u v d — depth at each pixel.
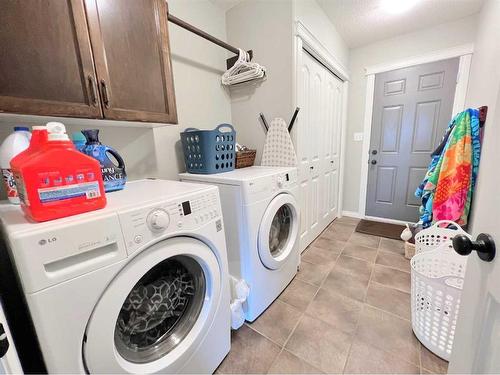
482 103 1.66
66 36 0.77
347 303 1.50
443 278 1.02
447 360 1.08
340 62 2.51
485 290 0.50
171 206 0.78
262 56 1.80
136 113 1.01
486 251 0.48
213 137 1.46
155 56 1.07
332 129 2.63
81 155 0.62
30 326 0.81
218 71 1.94
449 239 1.41
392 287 1.64
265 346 1.21
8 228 0.53
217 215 0.96
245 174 1.40
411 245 1.97
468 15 2.13
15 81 0.67
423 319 1.15
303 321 1.37
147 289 0.83
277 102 1.79
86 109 0.84
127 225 0.66
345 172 3.17
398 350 1.16
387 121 2.75
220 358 1.07
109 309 0.63
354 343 1.21
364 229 2.71
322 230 2.68
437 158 1.76
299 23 1.64
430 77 2.43
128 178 1.39
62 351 0.56
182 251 0.81
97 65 0.86
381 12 2.06
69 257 0.57
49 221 0.57
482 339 0.51
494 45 1.47
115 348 0.68
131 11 0.96
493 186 0.49
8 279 0.81
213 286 0.95
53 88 0.75
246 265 1.31
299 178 1.85
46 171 0.57
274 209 1.39
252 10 1.79
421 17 2.15
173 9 1.55
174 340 0.88
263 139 1.93
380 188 2.95
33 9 0.69
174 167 1.68
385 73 2.65
